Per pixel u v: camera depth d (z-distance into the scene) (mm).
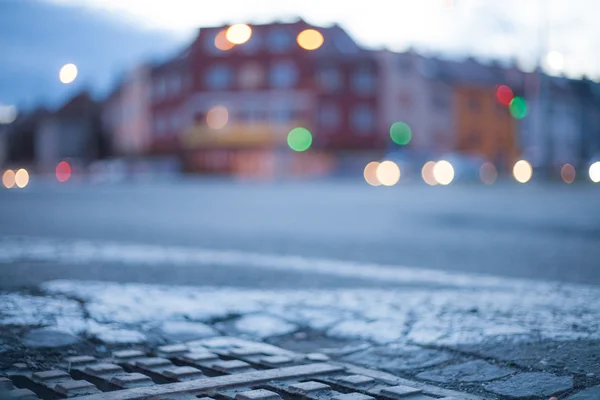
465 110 64562
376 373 3641
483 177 44594
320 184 41312
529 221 14570
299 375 3539
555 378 3416
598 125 59219
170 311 5117
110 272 7020
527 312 5020
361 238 11664
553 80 24891
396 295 5855
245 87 57906
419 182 45719
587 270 7746
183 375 3506
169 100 61594
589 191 28359
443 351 4031
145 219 15664
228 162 58500
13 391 3092
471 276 7168
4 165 84062
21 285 5969
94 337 4336
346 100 58250
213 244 10398
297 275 7109
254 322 4906
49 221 14977
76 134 75938
